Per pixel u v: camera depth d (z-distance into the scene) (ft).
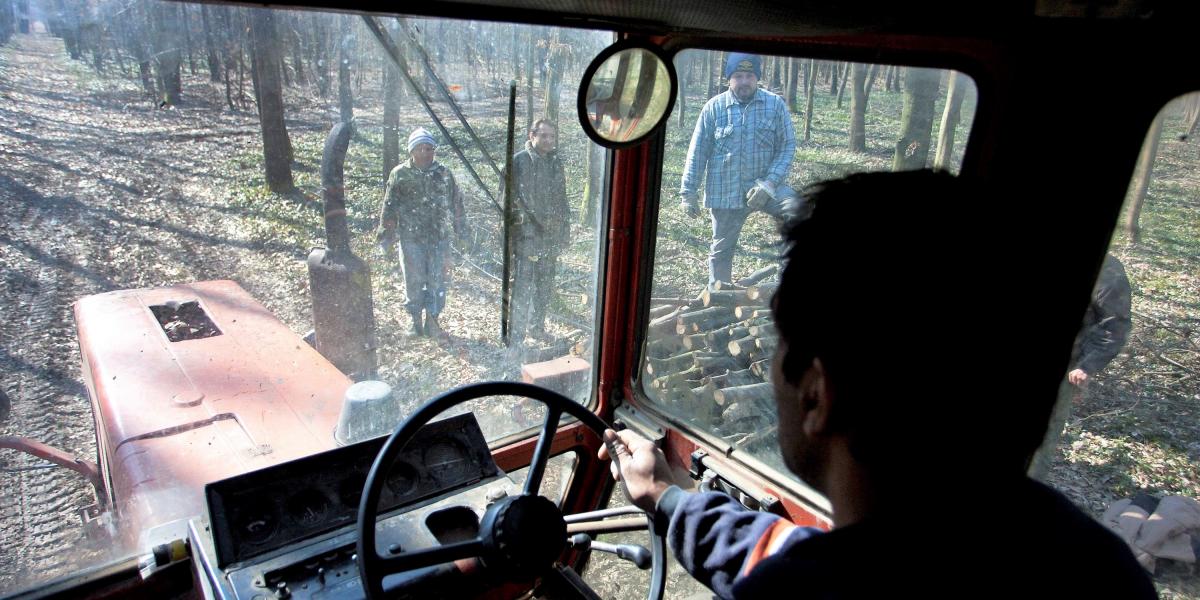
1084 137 4.57
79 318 5.46
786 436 2.54
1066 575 2.19
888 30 4.80
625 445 4.96
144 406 5.88
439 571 5.09
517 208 7.19
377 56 5.95
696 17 4.34
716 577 3.93
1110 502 6.70
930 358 2.05
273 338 6.37
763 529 3.83
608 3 4.03
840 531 2.27
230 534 5.25
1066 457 6.92
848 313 2.12
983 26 4.51
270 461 5.99
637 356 8.39
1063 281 4.65
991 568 2.10
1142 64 4.32
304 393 6.51
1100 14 4.09
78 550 5.56
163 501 5.67
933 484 2.14
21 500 5.40
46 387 5.41
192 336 6.14
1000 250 2.11
